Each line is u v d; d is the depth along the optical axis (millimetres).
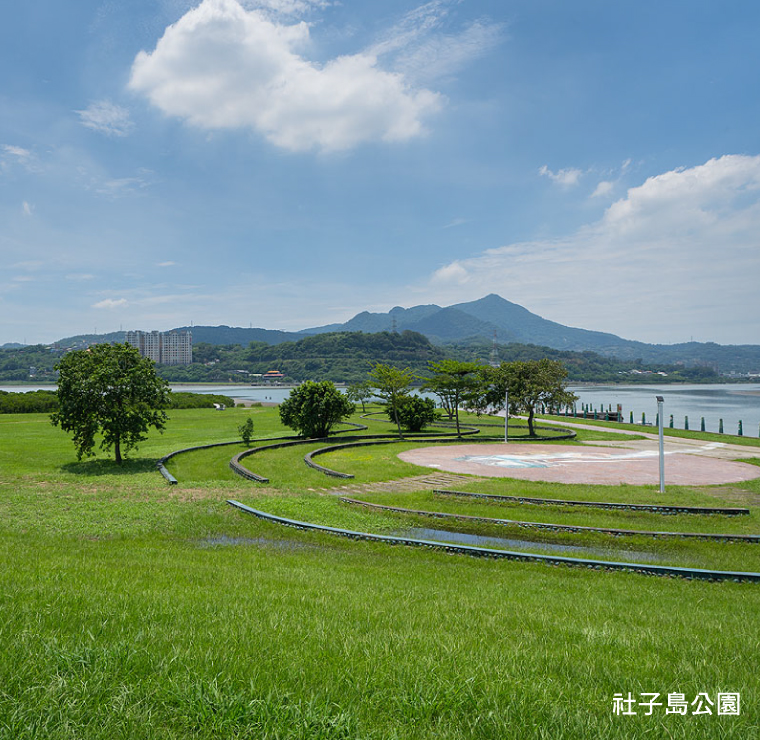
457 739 3197
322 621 5520
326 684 3758
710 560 12438
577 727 3348
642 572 11195
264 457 27406
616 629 6230
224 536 13656
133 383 25578
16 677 3461
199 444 32531
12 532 12594
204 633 4750
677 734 3352
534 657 4707
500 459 27609
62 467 24500
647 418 69625
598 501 17531
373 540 13352
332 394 35000
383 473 23188
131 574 7773
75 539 12297
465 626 5910
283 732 3127
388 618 5984
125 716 3180
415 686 3781
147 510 15758
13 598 5414
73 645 4113
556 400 39906
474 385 38969
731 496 18922
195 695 3412
